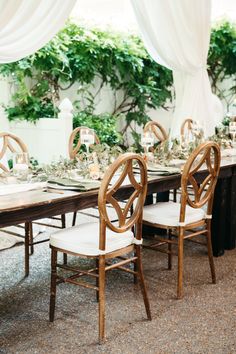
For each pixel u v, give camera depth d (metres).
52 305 2.70
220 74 8.38
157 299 3.03
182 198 3.02
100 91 7.07
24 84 5.90
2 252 3.89
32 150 5.96
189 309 2.89
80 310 2.87
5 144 3.63
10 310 2.86
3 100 5.91
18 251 3.92
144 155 3.68
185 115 6.16
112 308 2.89
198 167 3.04
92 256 2.51
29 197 2.43
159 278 3.39
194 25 6.00
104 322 2.52
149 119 7.48
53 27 4.55
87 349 2.42
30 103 5.98
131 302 2.98
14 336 2.55
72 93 6.72
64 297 3.05
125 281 3.33
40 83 6.24
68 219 4.83
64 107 5.68
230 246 4.11
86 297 3.06
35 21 4.41
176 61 5.93
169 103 7.72
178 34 5.87
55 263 2.67
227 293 3.14
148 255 3.88
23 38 4.38
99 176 2.89
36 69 6.14
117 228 2.52
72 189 2.61
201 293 3.13
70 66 6.48
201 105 6.20
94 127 6.50
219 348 2.44
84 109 6.88
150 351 2.40
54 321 2.72
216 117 7.27
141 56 7.10
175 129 6.21
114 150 3.35
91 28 6.69
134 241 2.73
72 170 3.03
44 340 2.51
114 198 2.70
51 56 6.07
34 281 3.30
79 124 6.40
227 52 8.18
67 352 2.39
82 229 2.80
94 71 6.82
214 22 8.11
